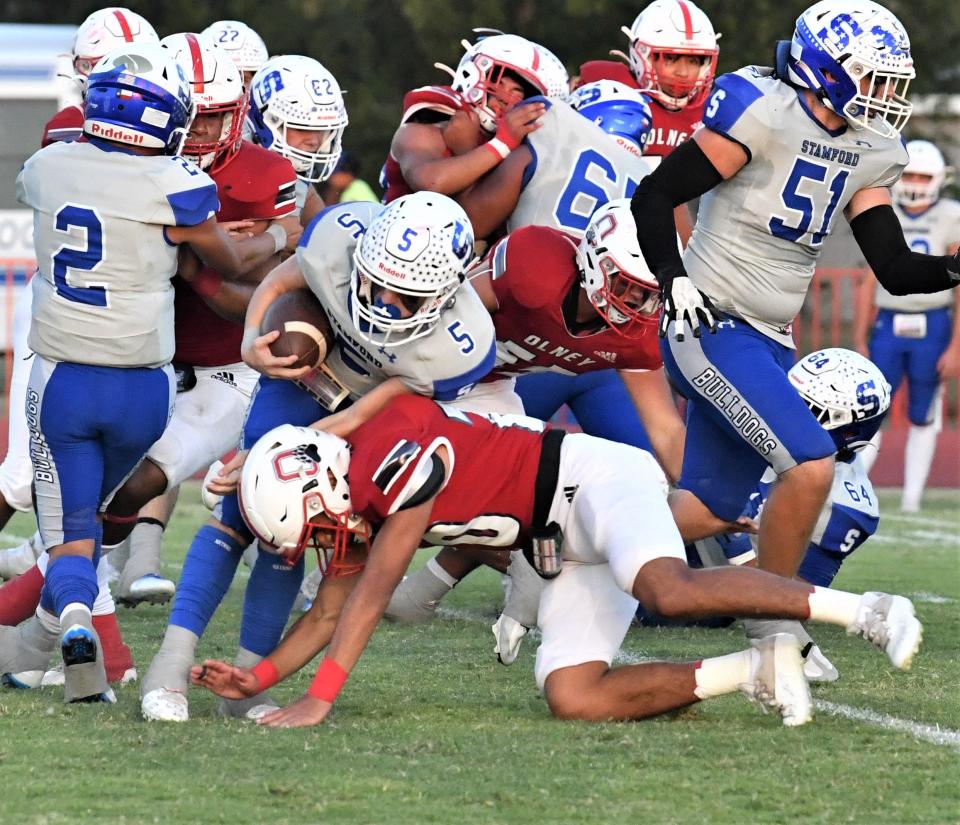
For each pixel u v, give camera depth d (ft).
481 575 94.02
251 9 222.48
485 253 69.56
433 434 48.70
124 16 72.13
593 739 48.26
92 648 51.62
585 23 211.61
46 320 53.67
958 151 225.56
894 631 46.44
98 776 43.04
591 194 67.31
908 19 214.69
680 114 80.94
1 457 146.82
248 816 39.58
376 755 45.88
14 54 201.87
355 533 48.42
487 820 39.55
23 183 54.19
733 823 39.58
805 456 55.77
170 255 54.60
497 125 68.23
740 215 57.21
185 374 67.05
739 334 57.82
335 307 49.62
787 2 203.31
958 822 39.91
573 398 73.46
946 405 198.70
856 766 45.11
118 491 63.82
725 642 69.15
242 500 47.62
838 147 56.08
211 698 54.70
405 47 225.35
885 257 57.93
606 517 49.70
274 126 71.10
